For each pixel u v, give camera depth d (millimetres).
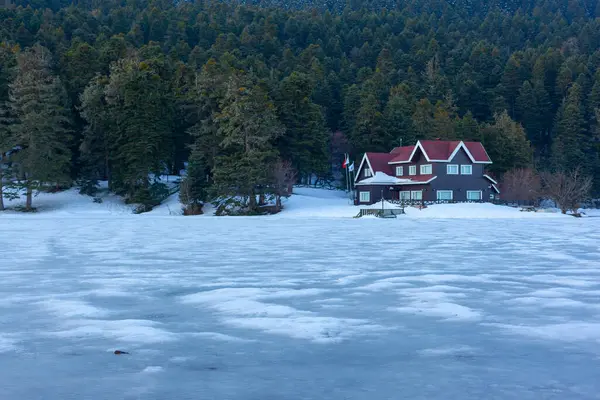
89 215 70250
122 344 8219
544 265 17359
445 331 8969
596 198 102812
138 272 16062
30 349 7980
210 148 78000
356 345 8148
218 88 78438
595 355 7621
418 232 33906
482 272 15773
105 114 78250
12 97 74688
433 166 74000
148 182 77750
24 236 31391
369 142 95188
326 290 12805
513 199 80062
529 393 6188
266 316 10062
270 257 20000
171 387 6395
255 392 6234
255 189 72188
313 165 88312
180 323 9555
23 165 71875
